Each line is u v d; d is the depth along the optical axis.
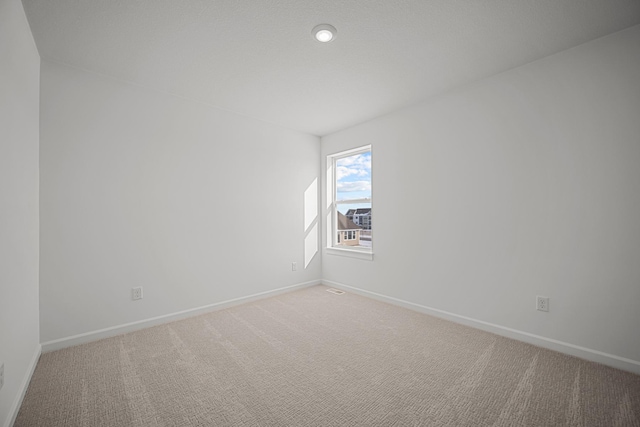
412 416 1.42
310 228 4.00
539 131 2.16
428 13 1.66
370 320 2.72
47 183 2.06
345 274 3.78
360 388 1.65
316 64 2.21
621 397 1.54
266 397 1.57
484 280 2.47
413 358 1.99
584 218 1.97
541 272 2.16
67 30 1.77
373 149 3.41
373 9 1.62
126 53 2.04
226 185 3.11
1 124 1.25
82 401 1.52
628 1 1.56
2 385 1.25
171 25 1.74
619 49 1.83
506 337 2.32
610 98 1.87
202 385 1.68
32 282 1.81
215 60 2.14
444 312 2.74
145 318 2.54
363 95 2.78
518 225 2.27
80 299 2.21
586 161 1.96
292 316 2.82
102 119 2.33
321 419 1.40
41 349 2.02
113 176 2.38
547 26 1.78
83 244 2.22
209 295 2.96
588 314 1.95
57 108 2.11
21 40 1.55
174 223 2.72
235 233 3.18
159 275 2.62
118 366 1.88
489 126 2.43
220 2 1.55
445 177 2.73
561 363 1.91
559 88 2.07
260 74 2.36
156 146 2.62
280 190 3.63
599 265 1.91
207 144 2.97
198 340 2.28
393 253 3.20
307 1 1.55
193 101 2.87
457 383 1.69
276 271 3.58
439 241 2.78
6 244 1.31
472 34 1.86
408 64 2.22
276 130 3.59
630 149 1.80
